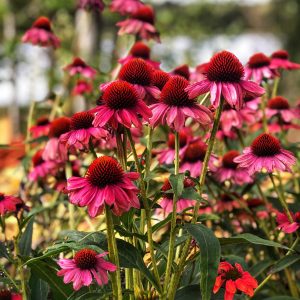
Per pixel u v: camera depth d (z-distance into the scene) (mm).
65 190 634
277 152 805
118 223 729
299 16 5188
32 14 3547
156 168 887
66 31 3145
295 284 963
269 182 1331
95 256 696
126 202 612
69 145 780
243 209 1031
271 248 944
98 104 706
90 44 2717
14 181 1570
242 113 1065
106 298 724
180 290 737
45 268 754
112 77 1203
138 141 1022
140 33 1259
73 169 1089
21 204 904
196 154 970
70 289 769
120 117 658
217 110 689
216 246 653
